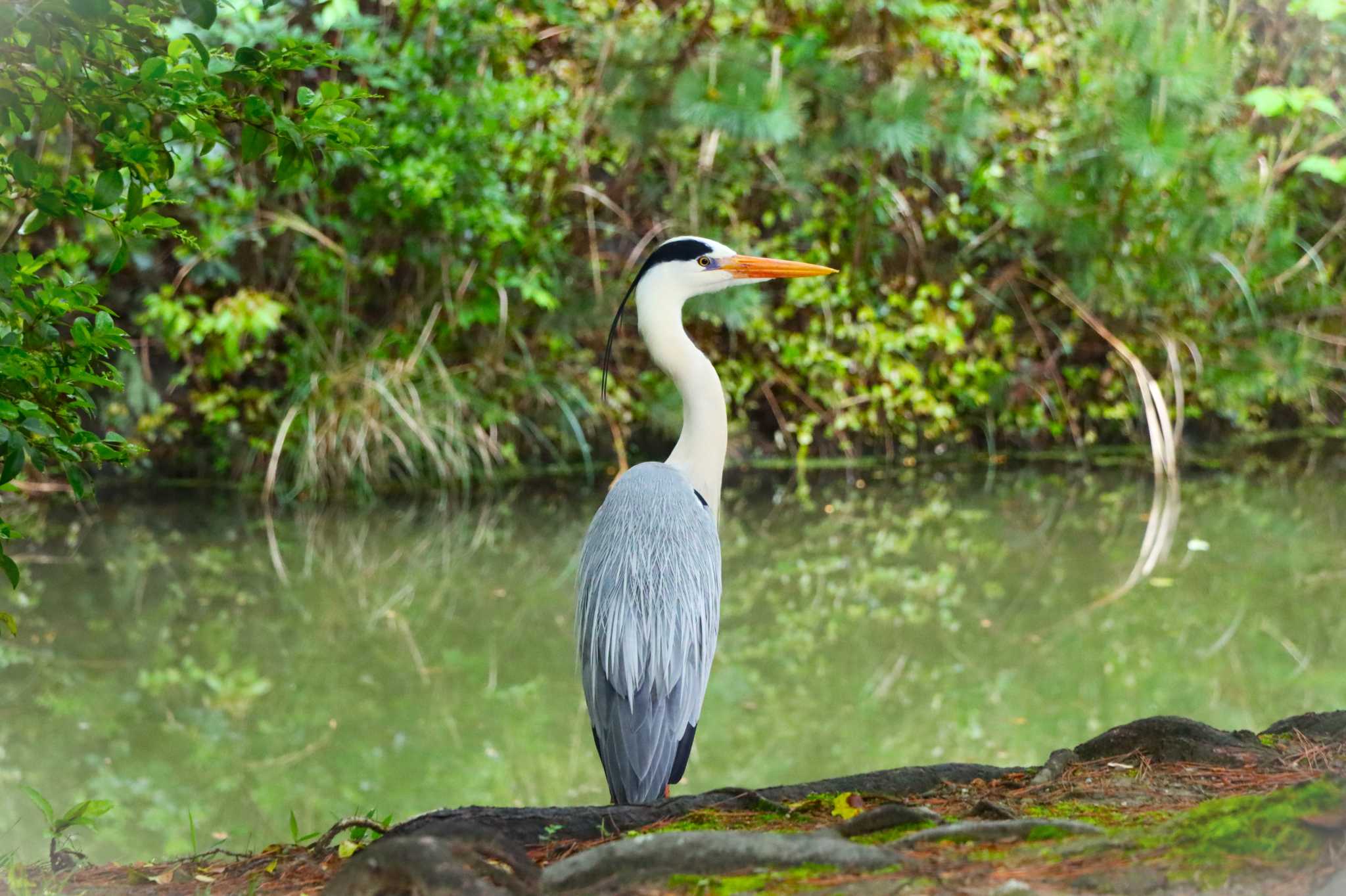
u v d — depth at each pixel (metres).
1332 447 19.14
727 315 16.36
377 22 16.44
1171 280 17.95
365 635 11.51
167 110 4.38
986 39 19.08
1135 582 12.78
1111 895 2.99
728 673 10.42
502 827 4.21
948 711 9.53
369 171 15.95
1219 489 16.62
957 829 3.51
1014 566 13.34
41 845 7.26
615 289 17.23
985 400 18.45
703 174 17.53
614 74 16.77
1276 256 18.34
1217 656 10.69
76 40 4.20
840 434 18.47
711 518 6.15
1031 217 17.39
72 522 14.95
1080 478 17.31
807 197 17.98
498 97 15.93
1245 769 4.44
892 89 16.34
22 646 11.09
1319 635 11.18
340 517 15.21
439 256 16.50
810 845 3.39
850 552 13.84
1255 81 19.62
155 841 7.39
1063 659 10.70
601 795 8.09
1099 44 17.61
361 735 9.24
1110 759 4.66
